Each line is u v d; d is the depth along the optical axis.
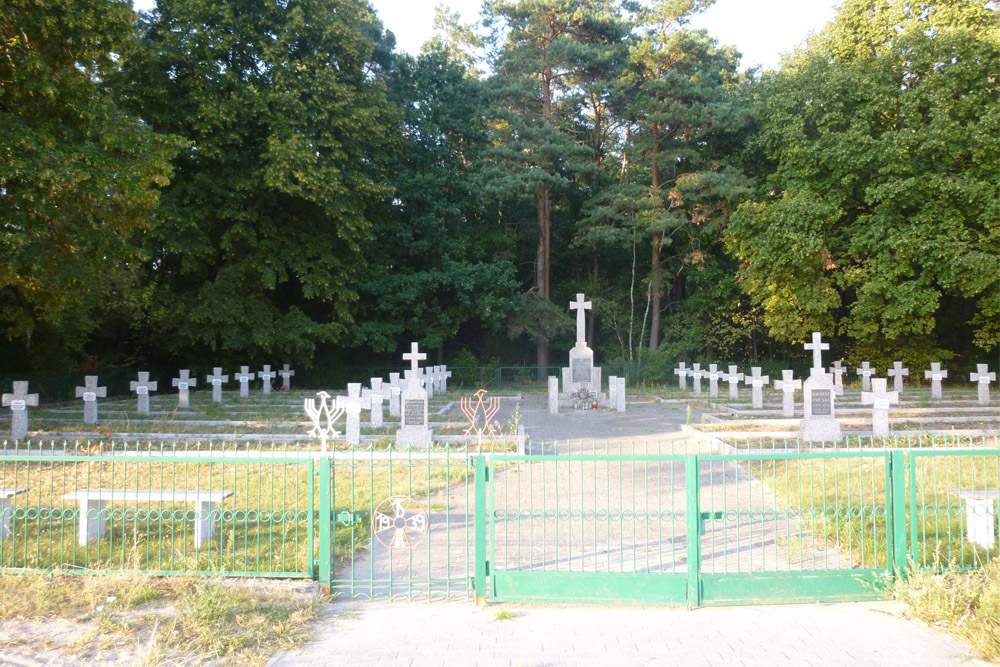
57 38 15.23
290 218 30.14
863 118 26.88
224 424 17.47
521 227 39.72
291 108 26.58
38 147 13.81
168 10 26.27
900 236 25.44
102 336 32.56
